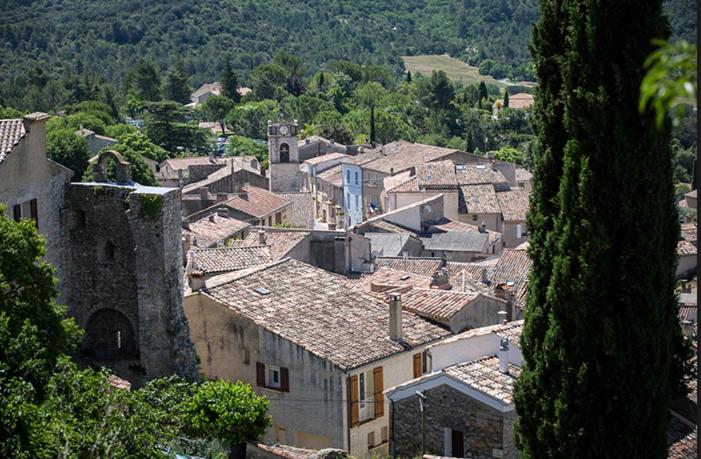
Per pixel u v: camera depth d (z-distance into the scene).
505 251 86.50
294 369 52.50
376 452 52.06
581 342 32.41
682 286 75.81
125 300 57.00
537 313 33.41
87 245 57.34
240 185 154.62
